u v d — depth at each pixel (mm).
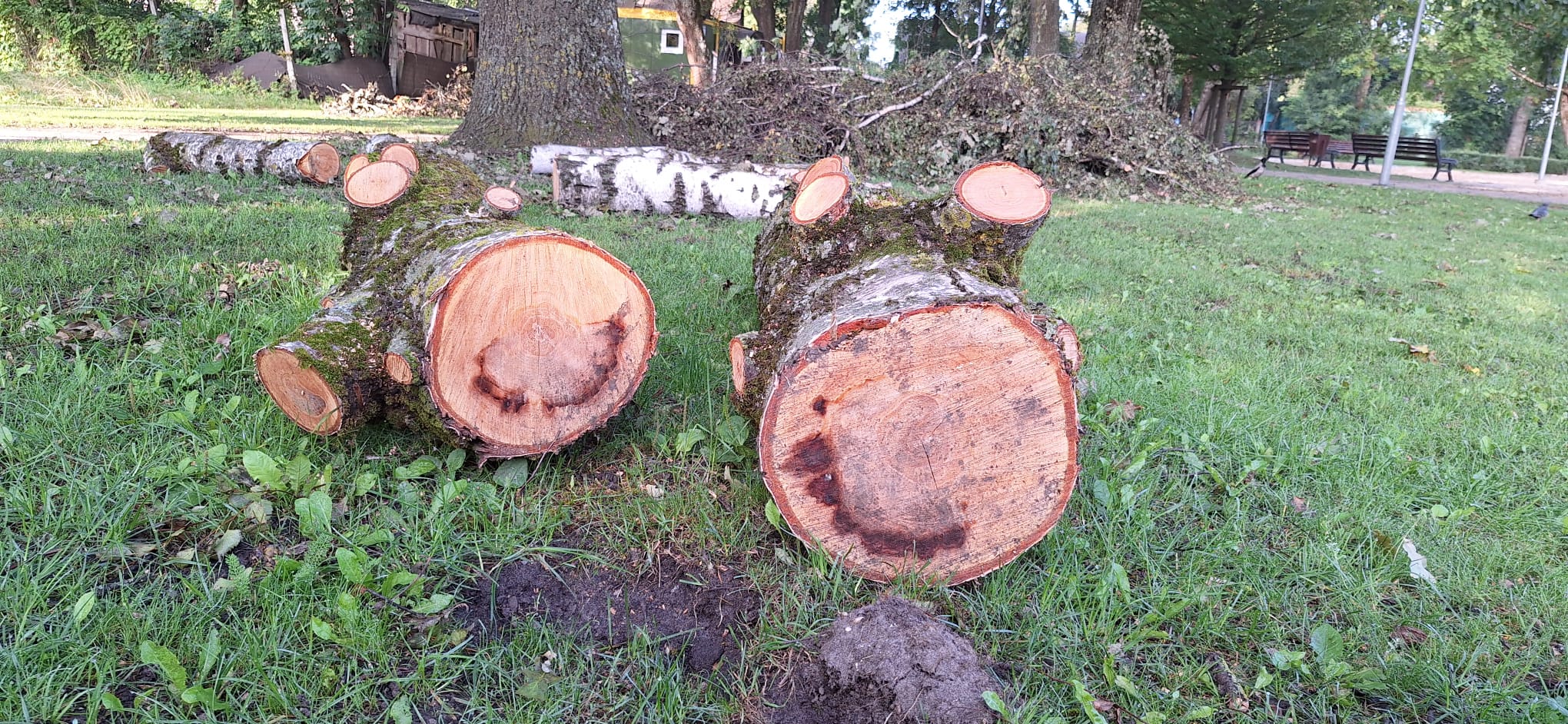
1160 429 3305
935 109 10977
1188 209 10258
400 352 2443
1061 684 1980
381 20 23844
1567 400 3953
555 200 7070
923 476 2191
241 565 2156
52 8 20984
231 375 3119
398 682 1846
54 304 3670
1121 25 14453
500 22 9227
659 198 7125
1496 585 2498
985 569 2291
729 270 5184
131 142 9281
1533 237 9688
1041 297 5223
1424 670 2055
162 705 1709
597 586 2250
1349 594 2385
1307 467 3100
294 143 7383
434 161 4133
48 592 1952
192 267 4227
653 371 3490
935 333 2068
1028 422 2172
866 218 2861
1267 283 6109
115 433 2668
